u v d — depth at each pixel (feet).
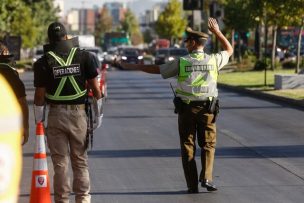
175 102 63.41
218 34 64.85
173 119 136.67
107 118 139.03
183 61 62.64
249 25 389.60
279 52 362.74
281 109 157.48
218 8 247.09
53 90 52.03
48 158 85.05
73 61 52.01
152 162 83.56
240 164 81.87
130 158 86.69
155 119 136.87
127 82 287.48
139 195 64.18
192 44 63.36
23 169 77.82
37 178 52.44
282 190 66.33
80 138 52.54
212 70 62.90
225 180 71.51
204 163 64.49
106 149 94.68
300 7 262.88
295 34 424.05
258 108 160.76
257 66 335.88
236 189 66.85
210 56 63.26
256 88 215.51
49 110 52.70
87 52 52.75
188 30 63.62
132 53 433.89
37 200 52.24
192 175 64.69
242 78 274.16
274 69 335.88
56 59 51.80
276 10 284.20
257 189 66.80
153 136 109.40
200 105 62.95
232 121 131.34
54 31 52.03
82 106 52.65
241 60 374.43
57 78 51.75
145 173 76.02
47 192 52.65
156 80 303.07
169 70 63.05
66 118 52.06
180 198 62.80
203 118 63.16
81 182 53.11
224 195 63.98
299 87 206.59
